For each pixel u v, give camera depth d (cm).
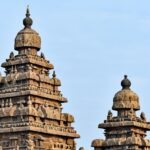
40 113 11825
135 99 13688
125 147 13262
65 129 12212
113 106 13700
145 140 13450
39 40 12538
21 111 11669
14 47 12512
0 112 11888
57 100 12338
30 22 12600
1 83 12262
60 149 12056
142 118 13775
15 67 12288
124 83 13800
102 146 13538
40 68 12362
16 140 11594
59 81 12512
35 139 11588
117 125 13450
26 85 11912
